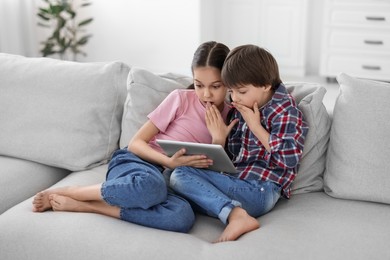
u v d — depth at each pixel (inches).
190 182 63.8
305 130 66.2
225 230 58.8
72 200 63.2
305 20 189.2
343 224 58.9
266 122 67.0
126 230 58.1
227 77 65.3
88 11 197.8
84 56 197.0
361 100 66.4
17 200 71.6
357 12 177.6
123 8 193.8
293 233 56.8
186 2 185.3
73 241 56.3
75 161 76.7
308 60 204.1
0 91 81.2
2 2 170.4
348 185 65.1
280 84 67.7
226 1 195.5
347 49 182.5
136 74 77.4
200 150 64.3
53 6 175.9
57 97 79.0
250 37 197.3
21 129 79.2
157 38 193.3
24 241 57.5
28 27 185.9
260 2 192.1
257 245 54.5
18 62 83.5
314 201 65.8
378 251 53.6
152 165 67.6
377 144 64.2
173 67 194.5
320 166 69.7
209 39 196.7
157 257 53.6
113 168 68.1
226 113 73.5
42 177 77.1
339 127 67.3
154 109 76.9
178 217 59.7
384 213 62.0
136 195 59.4
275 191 64.9
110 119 79.2
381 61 179.3
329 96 171.3
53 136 77.8
